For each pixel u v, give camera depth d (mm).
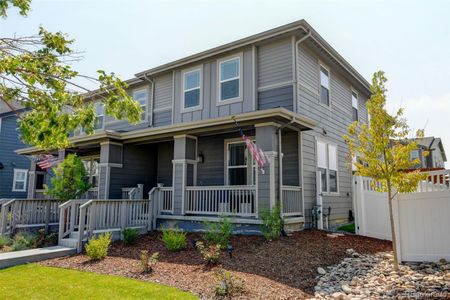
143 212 11148
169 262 7270
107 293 5328
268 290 5395
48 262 7934
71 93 4543
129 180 13250
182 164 11070
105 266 7250
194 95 13062
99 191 12602
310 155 11477
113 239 9852
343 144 14211
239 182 11906
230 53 12188
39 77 4145
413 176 6609
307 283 5859
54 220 12211
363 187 10148
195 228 10445
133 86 15688
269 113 9047
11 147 21797
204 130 10750
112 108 4648
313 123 10367
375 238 9547
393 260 6938
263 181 9258
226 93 12133
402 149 6594
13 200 11125
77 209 10133
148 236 10312
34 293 5375
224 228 8383
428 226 7043
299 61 11133
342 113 14477
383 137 6711
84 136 12812
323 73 13016
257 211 9234
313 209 11141
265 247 7852
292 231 9750
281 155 9609
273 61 11328
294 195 10398
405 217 7281
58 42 4559
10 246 9594
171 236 8500
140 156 13797
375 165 6801
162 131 11305
